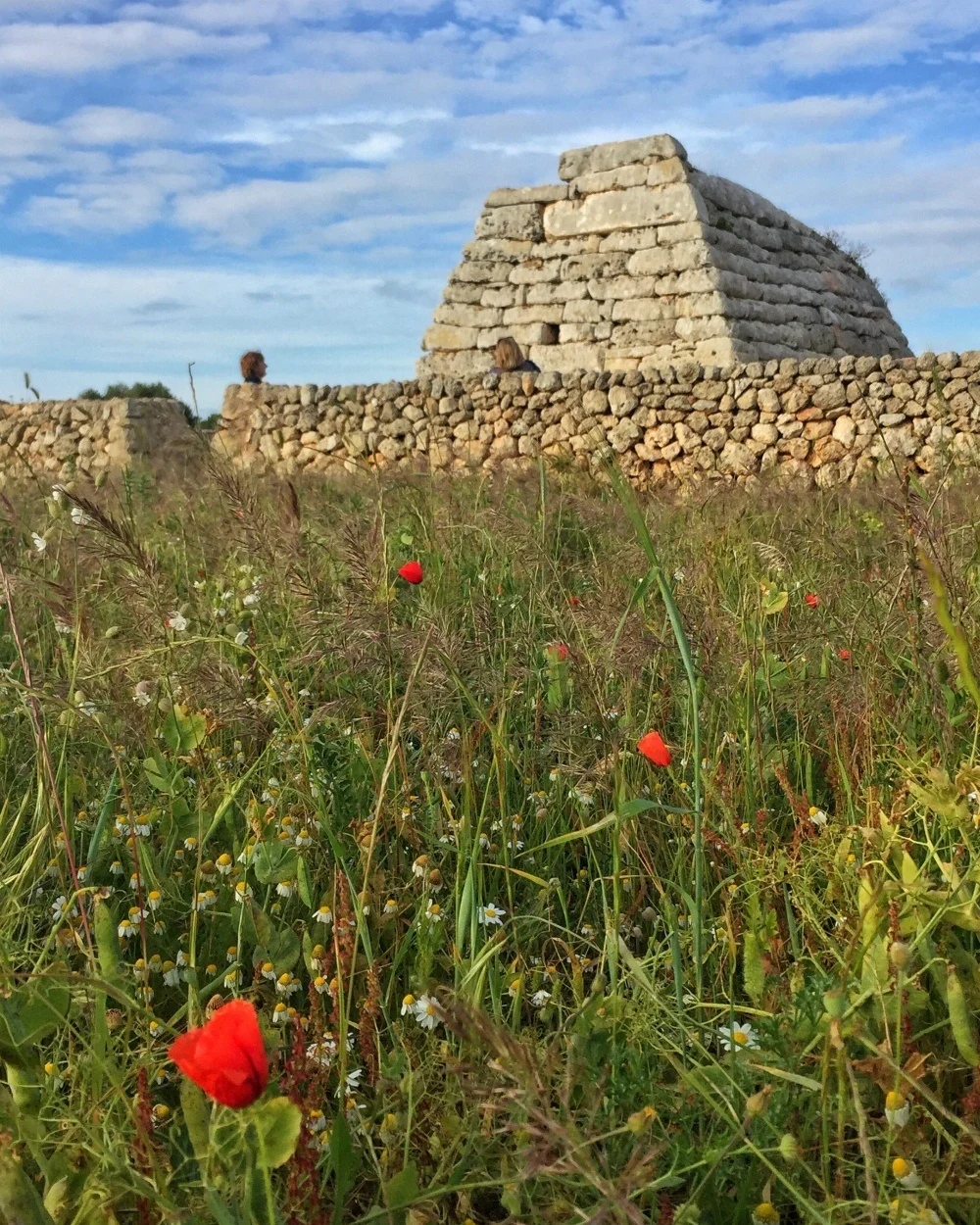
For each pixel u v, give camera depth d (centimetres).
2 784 273
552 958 231
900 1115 143
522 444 1488
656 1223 150
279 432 1647
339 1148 150
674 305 1574
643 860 244
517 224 1725
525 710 303
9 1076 153
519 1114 134
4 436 1844
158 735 275
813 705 285
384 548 280
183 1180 158
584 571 398
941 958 168
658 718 286
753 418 1341
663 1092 168
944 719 245
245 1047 119
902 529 296
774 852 234
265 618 332
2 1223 125
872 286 2066
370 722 267
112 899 236
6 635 341
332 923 207
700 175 1620
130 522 418
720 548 428
